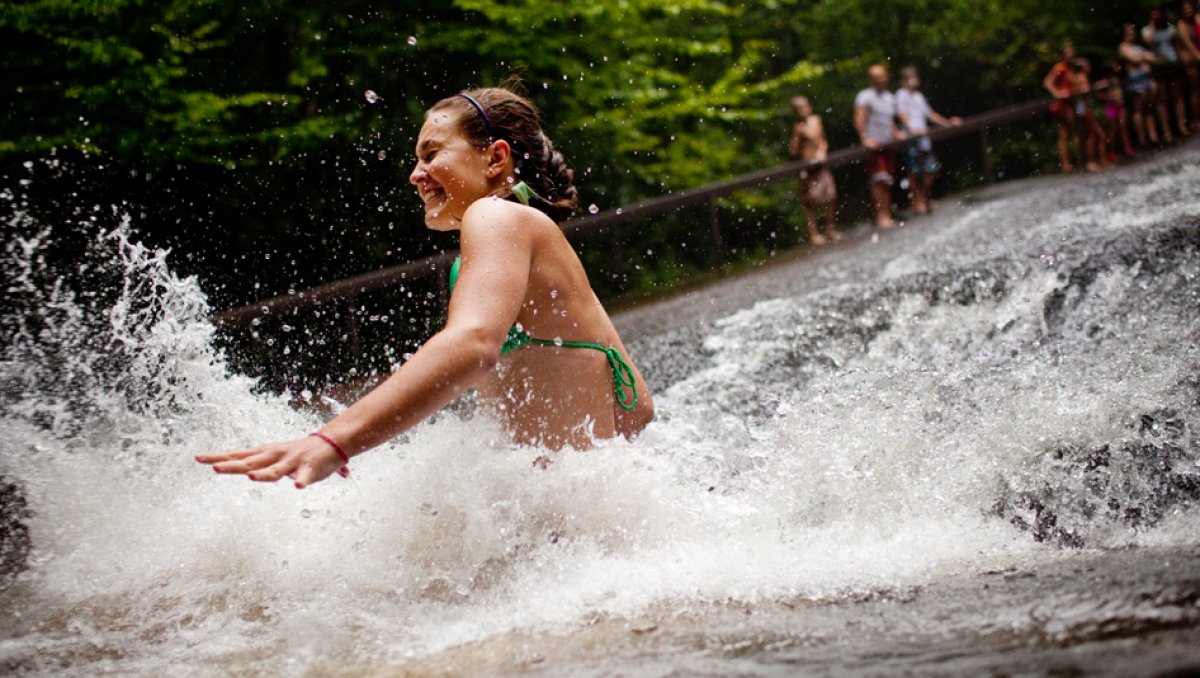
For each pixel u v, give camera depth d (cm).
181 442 299
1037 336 420
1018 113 1581
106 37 779
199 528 260
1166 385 305
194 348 311
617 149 1215
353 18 946
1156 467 262
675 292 1006
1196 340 350
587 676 158
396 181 942
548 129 1136
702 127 1396
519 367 265
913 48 1808
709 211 1198
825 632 167
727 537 246
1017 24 1817
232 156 881
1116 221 712
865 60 1770
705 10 1332
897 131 1387
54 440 309
